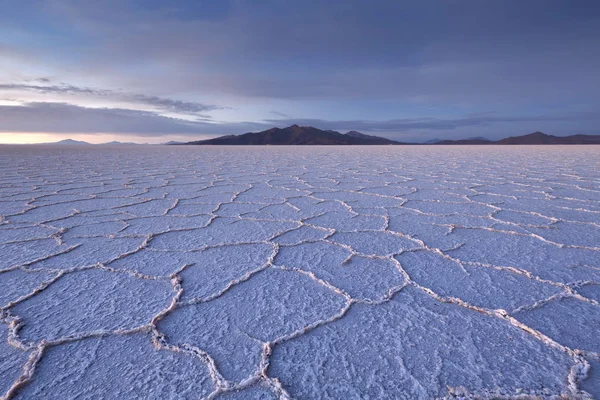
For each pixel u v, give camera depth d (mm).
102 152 12672
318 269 1494
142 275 1416
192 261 1583
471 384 796
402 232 2057
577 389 775
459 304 1177
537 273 1438
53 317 1085
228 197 3207
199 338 983
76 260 1582
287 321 1077
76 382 804
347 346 948
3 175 4840
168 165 6777
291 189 3684
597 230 2068
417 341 967
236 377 824
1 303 1173
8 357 891
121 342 960
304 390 784
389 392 776
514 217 2404
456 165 6574
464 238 1936
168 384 800
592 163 6812
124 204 2867
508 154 10602
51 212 2561
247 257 1639
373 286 1326
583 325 1037
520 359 884
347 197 3201
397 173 5215
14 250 1715
